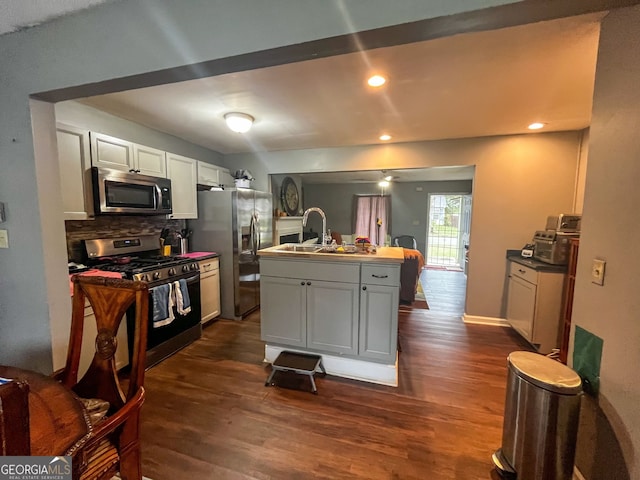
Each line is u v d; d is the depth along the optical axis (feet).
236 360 8.78
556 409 4.31
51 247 5.61
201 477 4.82
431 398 6.98
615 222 3.95
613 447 3.95
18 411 1.86
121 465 3.70
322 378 7.86
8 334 5.95
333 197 27.68
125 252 9.77
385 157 12.67
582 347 4.60
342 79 6.66
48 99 5.37
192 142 12.60
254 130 10.73
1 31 5.06
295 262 8.09
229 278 12.05
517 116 9.01
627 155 3.75
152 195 9.38
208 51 4.06
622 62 3.85
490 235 11.57
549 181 10.89
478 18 3.26
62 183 7.13
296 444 5.53
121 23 4.44
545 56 5.63
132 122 9.82
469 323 11.91
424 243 25.89
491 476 4.90
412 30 3.45
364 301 7.59
